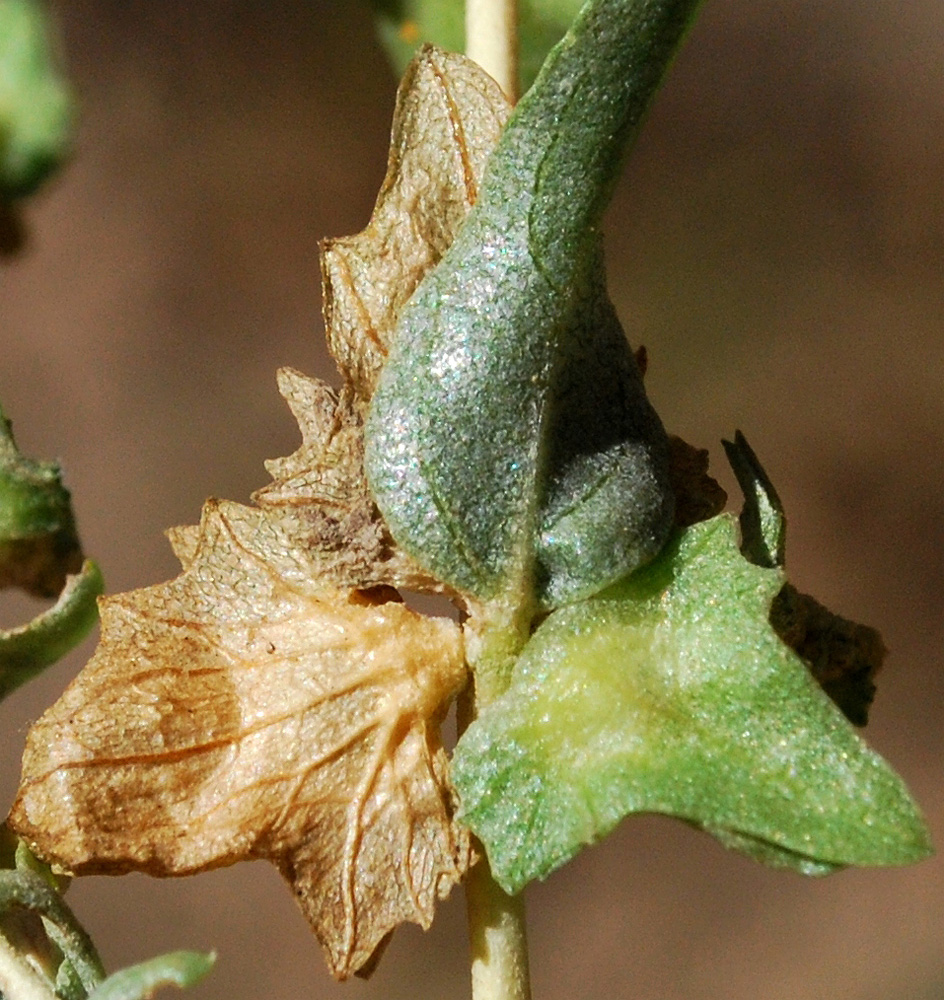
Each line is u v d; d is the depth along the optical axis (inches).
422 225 3.3
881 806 3.1
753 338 12.2
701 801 3.1
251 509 3.3
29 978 3.3
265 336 11.7
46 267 11.5
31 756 3.2
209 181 11.9
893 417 12.1
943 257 12.6
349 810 3.2
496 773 3.2
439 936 10.6
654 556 3.2
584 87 3.1
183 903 10.5
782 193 12.6
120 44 11.8
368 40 12.0
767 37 13.0
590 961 11.0
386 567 3.3
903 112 12.9
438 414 3.2
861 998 10.8
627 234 12.2
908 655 11.8
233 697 3.2
